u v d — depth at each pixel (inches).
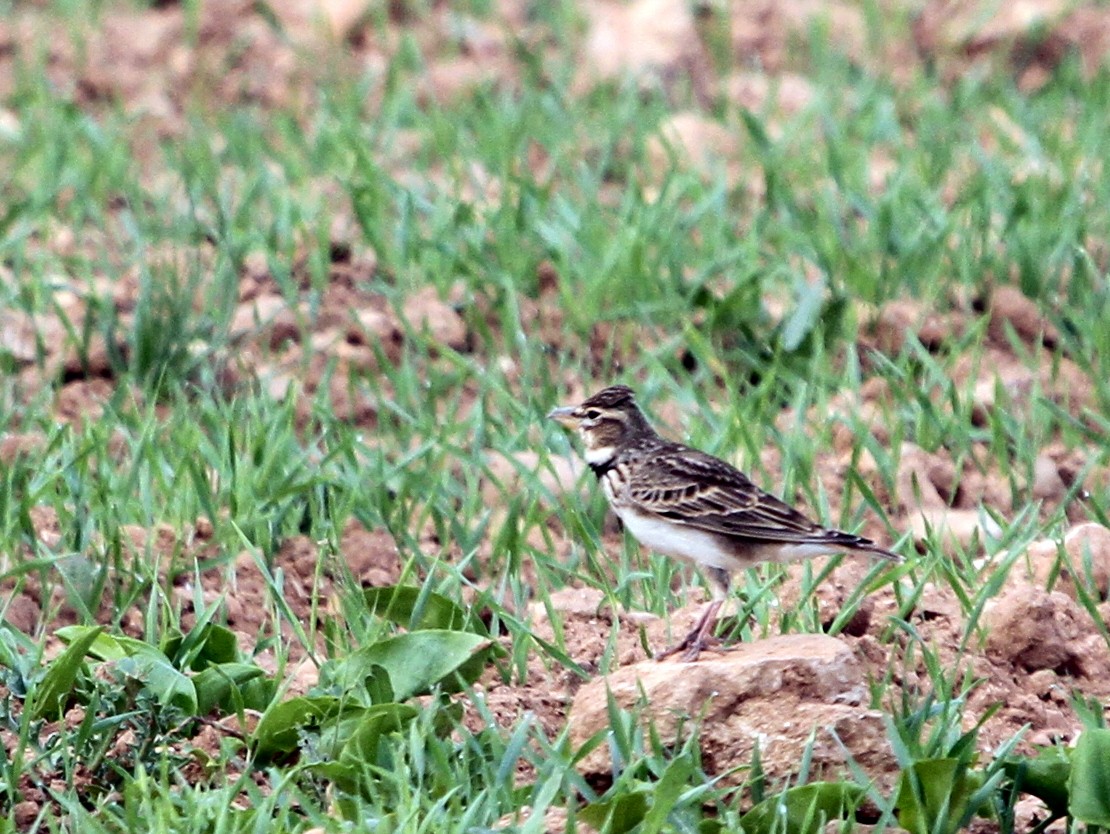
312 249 657.6
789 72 882.8
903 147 751.7
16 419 549.0
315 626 424.2
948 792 334.0
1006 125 799.7
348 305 621.9
